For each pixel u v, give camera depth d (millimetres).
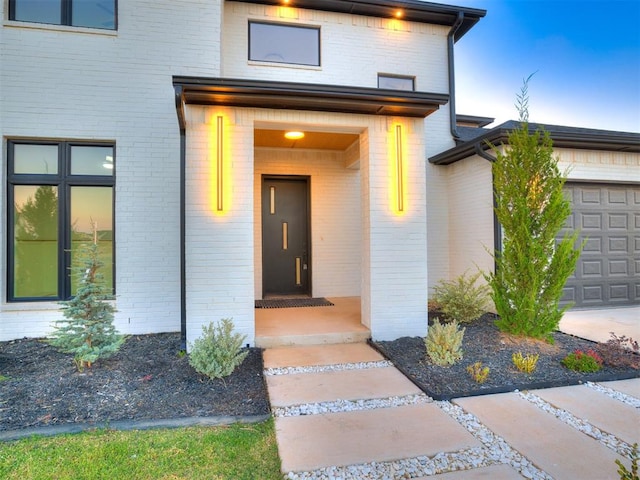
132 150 5352
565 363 3873
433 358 3977
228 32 6805
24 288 5137
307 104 4500
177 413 2951
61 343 3717
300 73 7098
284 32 7156
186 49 5570
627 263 6770
